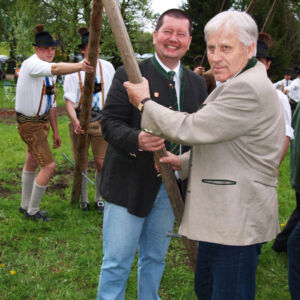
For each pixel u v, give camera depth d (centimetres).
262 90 161
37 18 2639
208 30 171
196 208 178
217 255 177
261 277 317
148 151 213
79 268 315
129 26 2225
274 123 169
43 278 300
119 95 213
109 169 225
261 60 312
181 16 210
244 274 175
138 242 243
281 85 1127
